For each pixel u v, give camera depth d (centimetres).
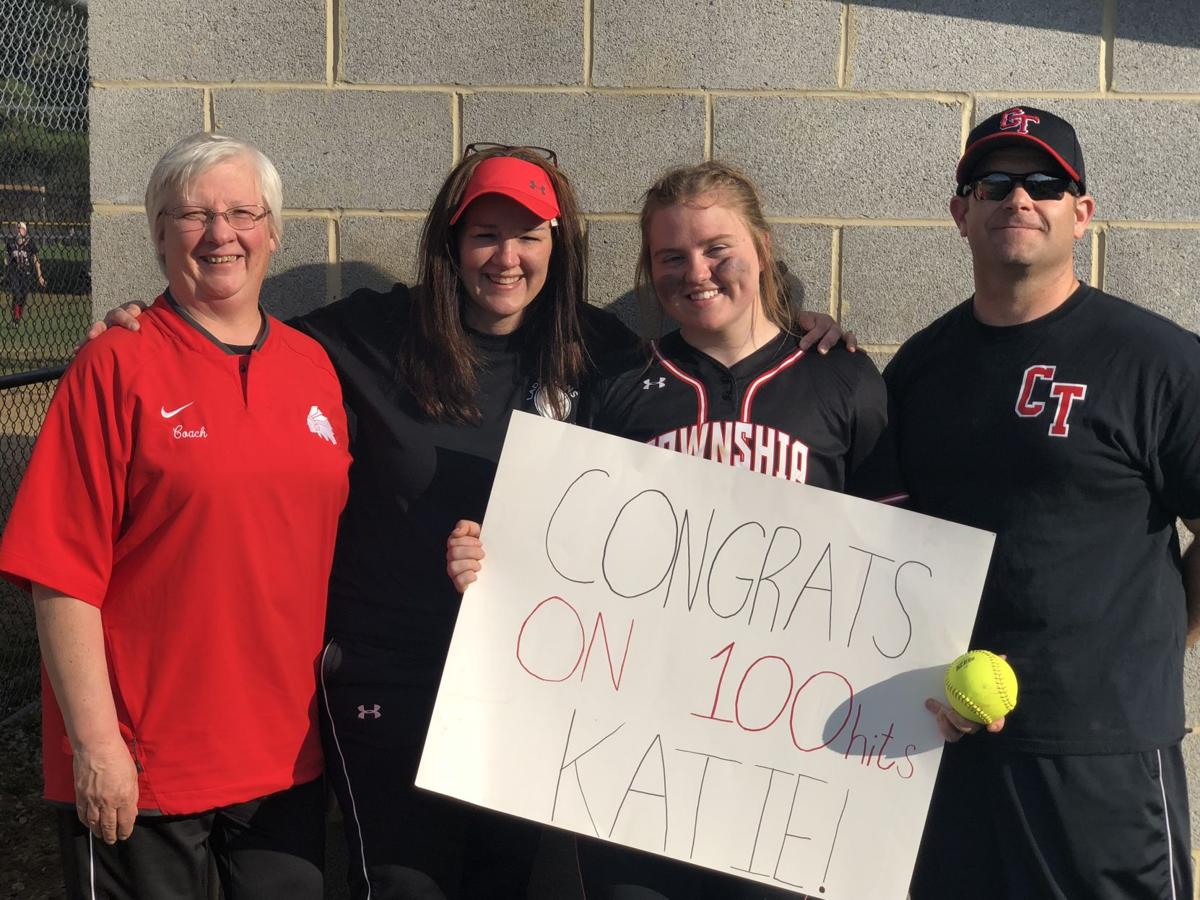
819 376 241
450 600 246
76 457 216
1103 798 231
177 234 225
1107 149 313
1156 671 233
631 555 232
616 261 325
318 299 330
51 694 224
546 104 321
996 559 235
